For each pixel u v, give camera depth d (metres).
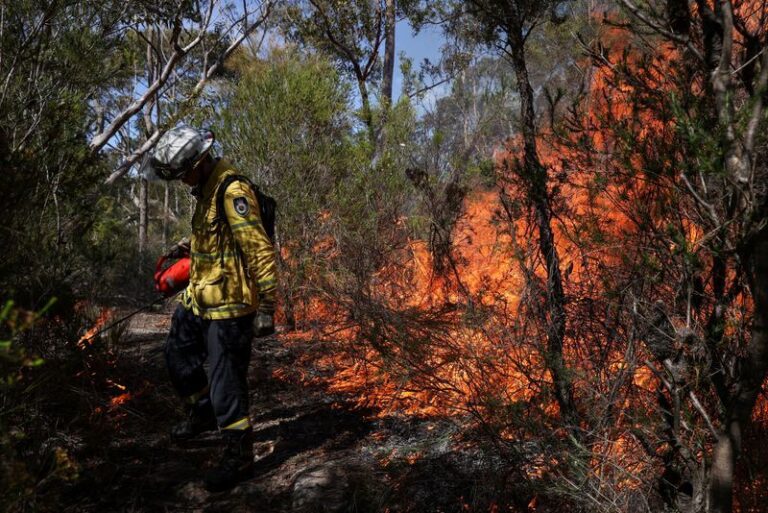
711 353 2.29
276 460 3.60
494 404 2.71
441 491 2.98
